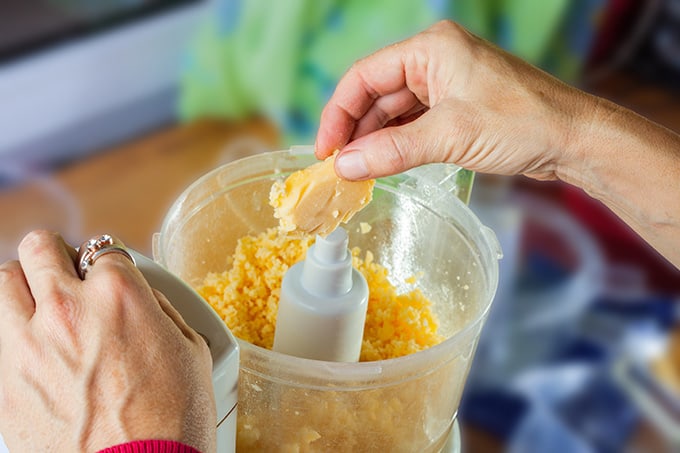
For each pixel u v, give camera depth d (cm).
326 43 132
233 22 135
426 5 130
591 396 115
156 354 56
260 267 73
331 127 75
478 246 70
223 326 60
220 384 59
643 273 134
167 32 138
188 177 138
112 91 138
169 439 55
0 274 59
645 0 158
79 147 139
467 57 70
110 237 59
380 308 73
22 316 57
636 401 114
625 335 124
